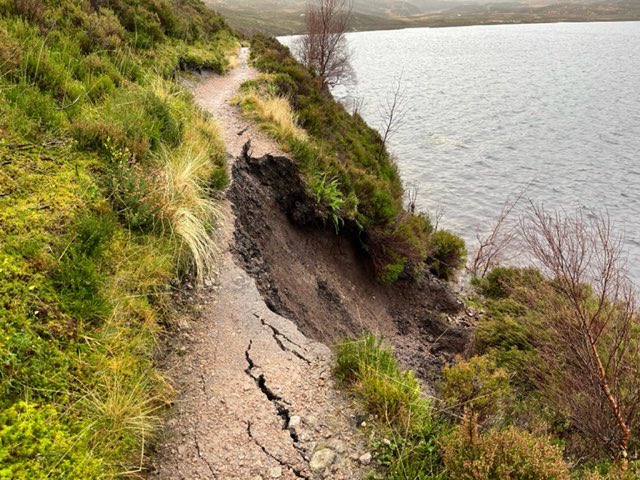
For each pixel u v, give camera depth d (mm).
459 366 4473
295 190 9305
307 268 8578
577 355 7773
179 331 4234
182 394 3617
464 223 21875
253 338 4453
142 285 4199
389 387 3705
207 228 5805
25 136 4848
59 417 2799
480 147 34750
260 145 9555
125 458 2875
